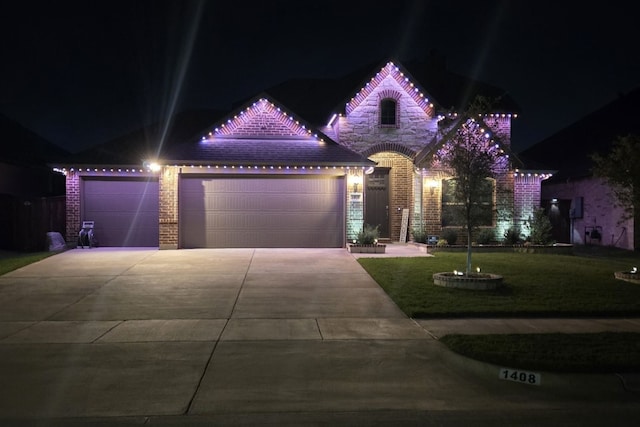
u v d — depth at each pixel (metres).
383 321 9.25
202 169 17.88
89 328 8.73
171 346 7.75
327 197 18.36
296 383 6.35
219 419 5.36
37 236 18.77
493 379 6.58
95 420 5.31
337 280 12.68
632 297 10.82
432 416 5.50
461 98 21.30
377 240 18.17
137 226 18.70
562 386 6.24
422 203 18.98
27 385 6.20
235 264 14.71
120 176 18.61
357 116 19.53
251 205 18.20
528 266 14.70
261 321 9.21
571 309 9.82
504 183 19.20
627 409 5.80
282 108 18.59
